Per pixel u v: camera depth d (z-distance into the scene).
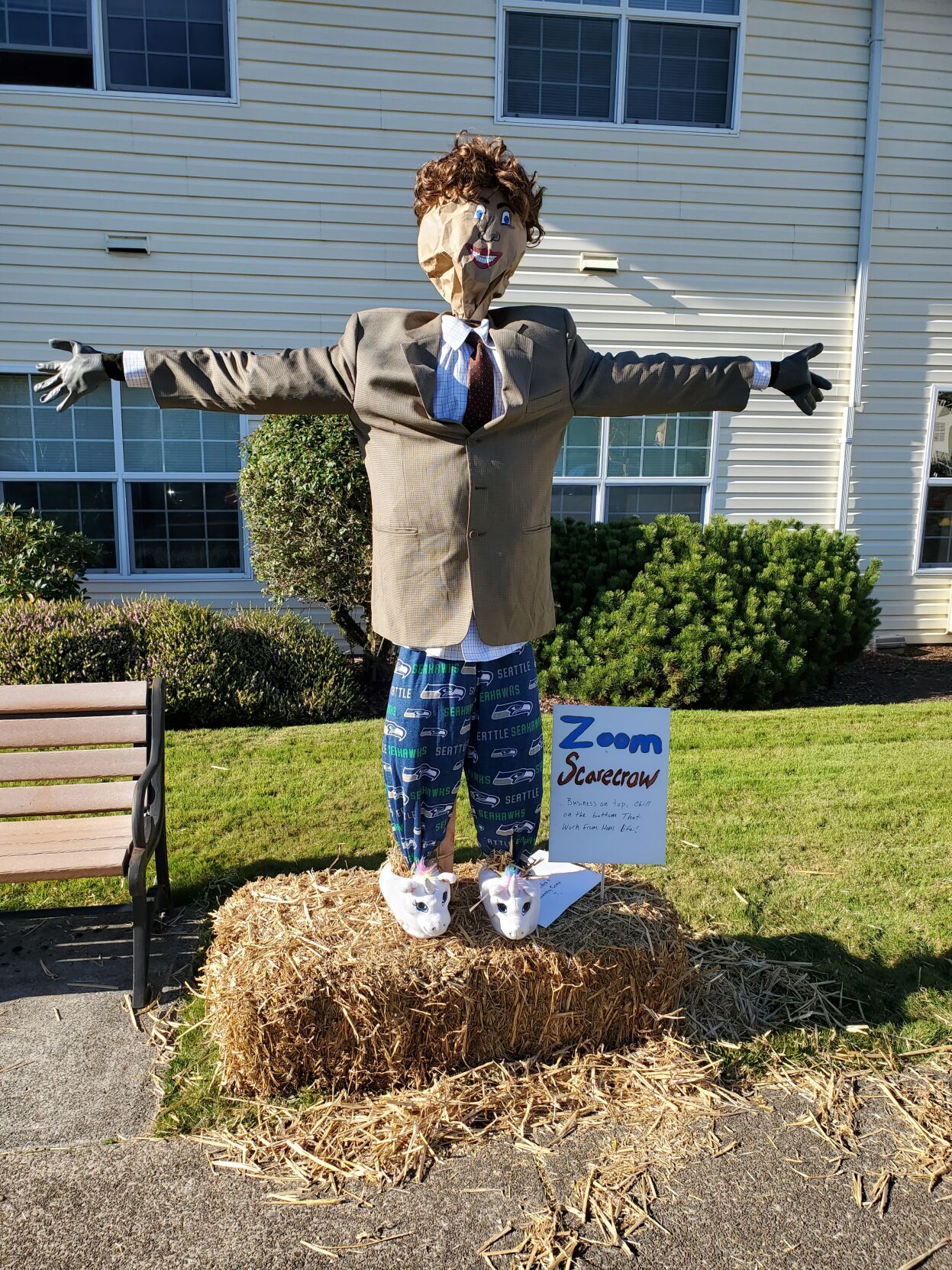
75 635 5.57
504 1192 2.24
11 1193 2.21
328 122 7.34
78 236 7.17
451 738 2.55
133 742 3.39
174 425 7.59
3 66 6.98
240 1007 2.47
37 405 7.38
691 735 5.66
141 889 2.89
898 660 8.43
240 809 4.43
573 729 2.81
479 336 2.49
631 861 2.87
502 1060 2.65
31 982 3.13
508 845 2.74
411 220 7.57
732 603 6.33
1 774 3.31
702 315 8.08
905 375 8.49
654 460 8.28
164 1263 2.03
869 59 7.93
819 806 4.52
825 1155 2.38
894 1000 3.02
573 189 7.71
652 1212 2.19
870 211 8.09
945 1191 2.27
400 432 2.46
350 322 2.56
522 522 2.51
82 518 7.64
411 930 2.60
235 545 7.84
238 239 7.37
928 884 3.74
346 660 6.69
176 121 7.15
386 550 2.51
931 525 8.93
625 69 7.65
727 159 7.89
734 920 3.46
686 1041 2.79
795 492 8.54
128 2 7.01
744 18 7.68
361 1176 2.28
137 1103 2.54
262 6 7.10
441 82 7.42
